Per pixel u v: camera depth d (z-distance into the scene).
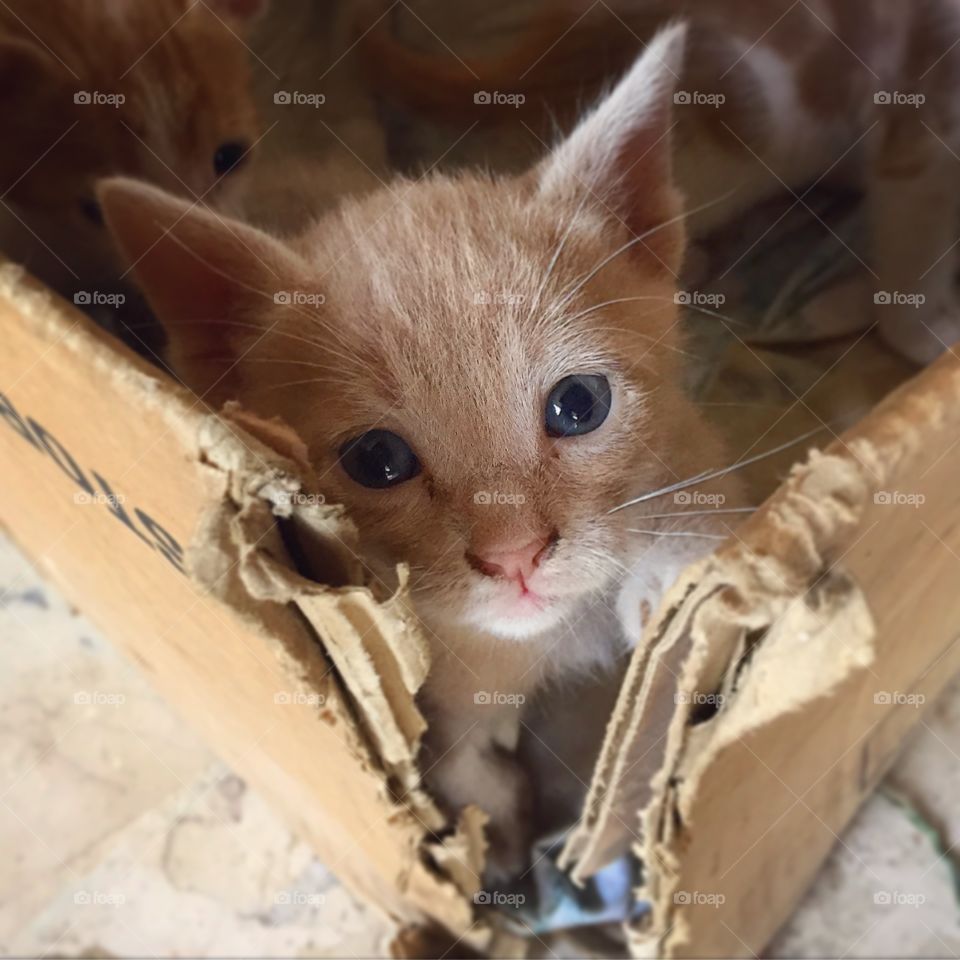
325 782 0.15
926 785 0.20
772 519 0.08
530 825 0.17
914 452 0.08
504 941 0.18
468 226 0.12
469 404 0.12
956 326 0.16
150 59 0.17
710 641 0.09
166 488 0.09
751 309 0.16
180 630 0.14
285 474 0.08
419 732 0.11
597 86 0.17
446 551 0.12
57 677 0.23
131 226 0.11
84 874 0.21
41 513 0.17
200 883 0.20
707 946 0.16
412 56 0.18
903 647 0.14
